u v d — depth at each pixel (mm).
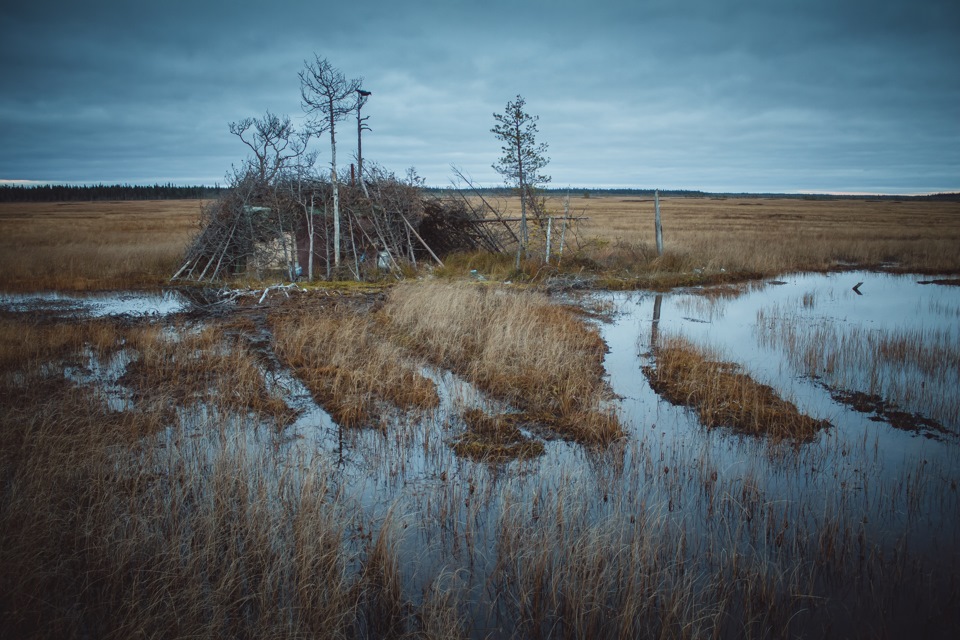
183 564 4199
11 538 4168
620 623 3818
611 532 4656
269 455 6035
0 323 10711
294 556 4219
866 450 6289
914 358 9273
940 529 4859
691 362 9102
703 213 70438
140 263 20016
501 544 4590
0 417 6398
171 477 5402
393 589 4000
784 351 10055
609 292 16016
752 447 6434
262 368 8906
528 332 9867
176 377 8305
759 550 4617
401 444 6453
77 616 3766
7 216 65875
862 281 18406
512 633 3826
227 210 18266
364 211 18297
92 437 5922
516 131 17031
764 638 3748
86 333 10531
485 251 19828
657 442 6574
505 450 6328
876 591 4148
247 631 3699
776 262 20875
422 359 9508
